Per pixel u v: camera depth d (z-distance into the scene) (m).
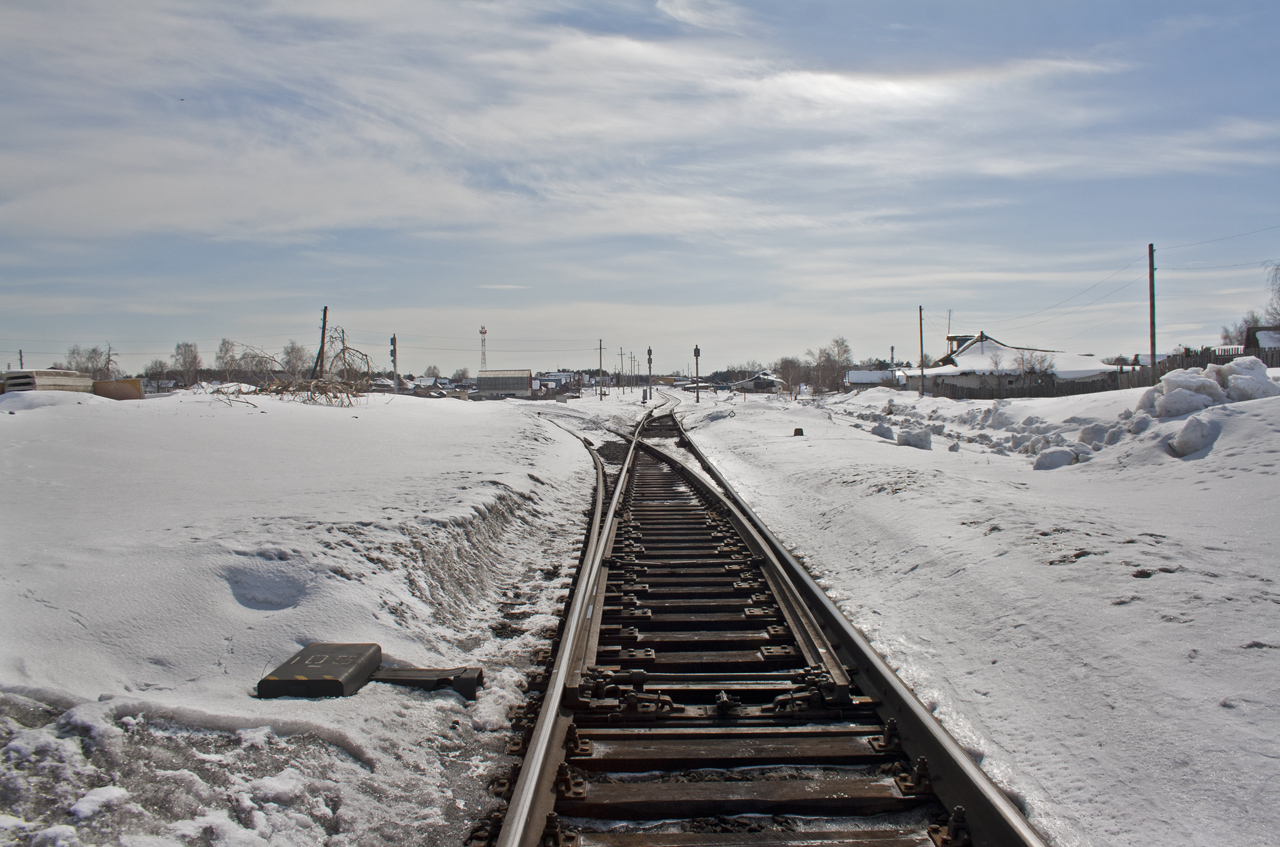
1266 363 33.75
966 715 4.51
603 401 61.62
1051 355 70.62
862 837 3.44
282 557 6.14
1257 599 5.12
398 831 3.37
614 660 5.58
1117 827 3.31
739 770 4.02
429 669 5.02
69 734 3.45
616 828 3.54
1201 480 10.01
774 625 6.38
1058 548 6.74
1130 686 4.33
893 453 17.25
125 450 10.67
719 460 20.23
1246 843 3.06
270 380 23.22
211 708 4.05
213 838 3.05
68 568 5.52
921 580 7.02
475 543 8.37
